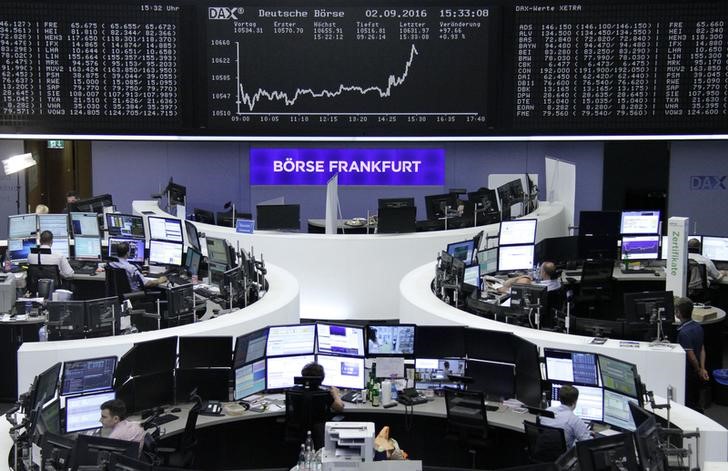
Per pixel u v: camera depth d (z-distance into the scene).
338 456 5.08
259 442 7.77
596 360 6.77
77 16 7.68
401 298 9.34
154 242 11.50
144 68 7.79
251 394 7.47
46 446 5.25
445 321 8.14
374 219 14.02
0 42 7.68
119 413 6.23
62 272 10.91
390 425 7.71
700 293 10.53
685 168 15.19
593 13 7.64
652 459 5.07
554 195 14.57
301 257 11.77
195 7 7.74
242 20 7.78
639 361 7.08
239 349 7.26
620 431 6.60
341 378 7.62
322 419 6.98
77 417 6.63
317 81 7.87
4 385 9.08
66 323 7.84
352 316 11.79
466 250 10.38
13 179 15.81
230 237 12.15
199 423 6.96
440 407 7.28
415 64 7.82
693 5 7.56
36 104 7.76
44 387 6.00
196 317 9.08
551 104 7.79
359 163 16.39
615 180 15.71
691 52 7.63
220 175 16.52
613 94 7.74
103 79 7.77
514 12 7.71
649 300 8.26
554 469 5.00
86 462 5.14
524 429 6.73
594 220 12.23
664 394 7.06
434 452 7.69
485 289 10.13
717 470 4.74
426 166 16.36
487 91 7.82
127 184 16.59
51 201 17.11
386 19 7.79
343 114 7.91
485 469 7.59
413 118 7.90
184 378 7.28
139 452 5.36
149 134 7.86
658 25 7.61
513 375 7.31
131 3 7.69
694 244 11.68
